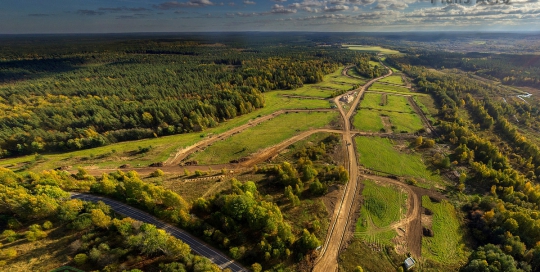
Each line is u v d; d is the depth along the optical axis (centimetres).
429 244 7881
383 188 10356
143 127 16025
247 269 6825
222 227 7750
